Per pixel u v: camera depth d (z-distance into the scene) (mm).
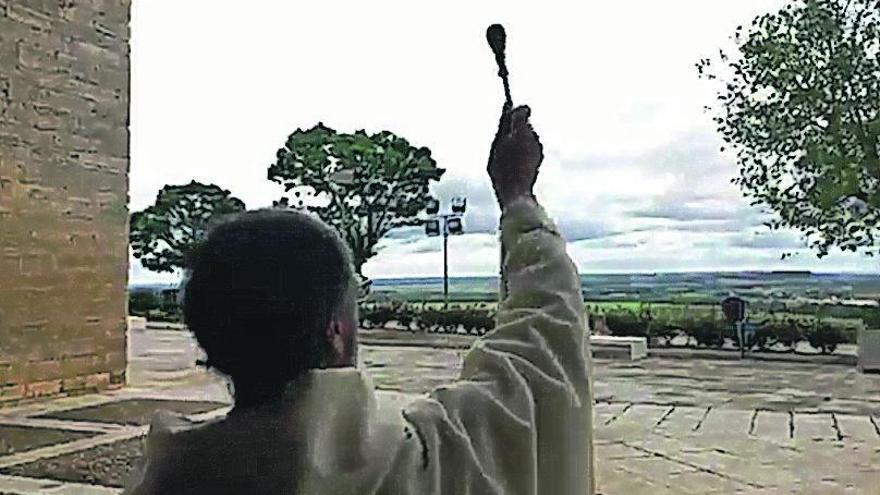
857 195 14547
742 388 11812
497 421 1116
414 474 1018
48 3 9609
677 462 6875
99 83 10281
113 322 10477
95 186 10258
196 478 947
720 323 18234
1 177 9141
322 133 27578
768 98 15203
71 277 9938
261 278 1014
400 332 20797
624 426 8594
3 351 9125
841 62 14492
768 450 7367
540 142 1434
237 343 1002
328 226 1104
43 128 9602
